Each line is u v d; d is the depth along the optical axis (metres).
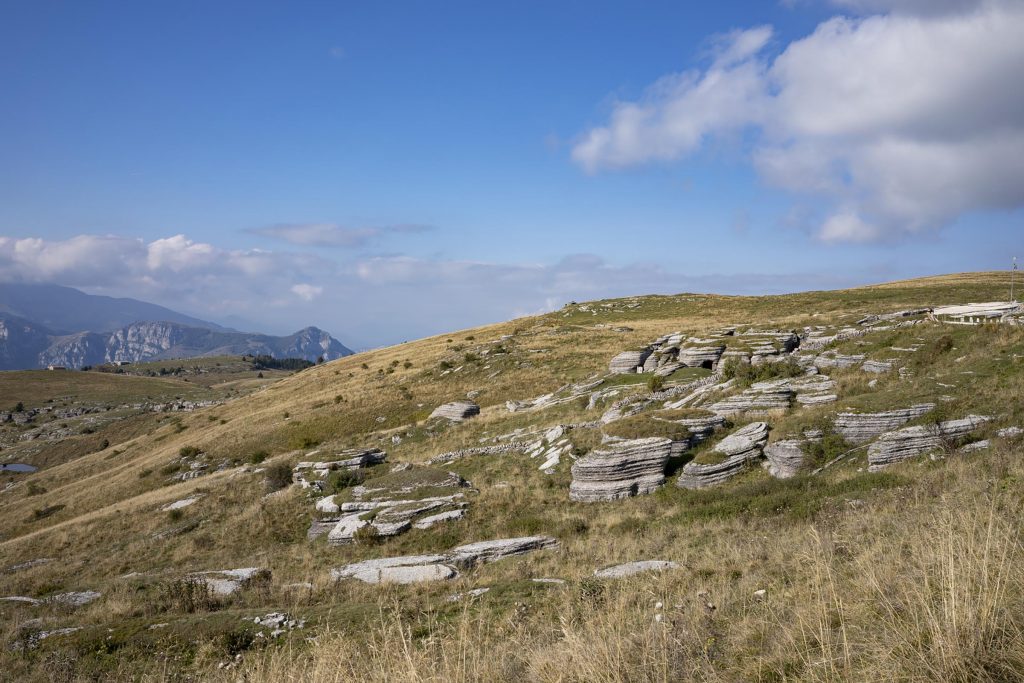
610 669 6.05
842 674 4.84
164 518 34.19
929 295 82.06
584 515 23.30
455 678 6.89
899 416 21.81
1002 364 24.27
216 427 74.69
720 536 16.12
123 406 158.50
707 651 6.40
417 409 60.59
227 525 29.81
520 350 74.62
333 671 8.13
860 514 14.18
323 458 36.44
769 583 9.30
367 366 95.00
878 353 31.25
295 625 12.77
